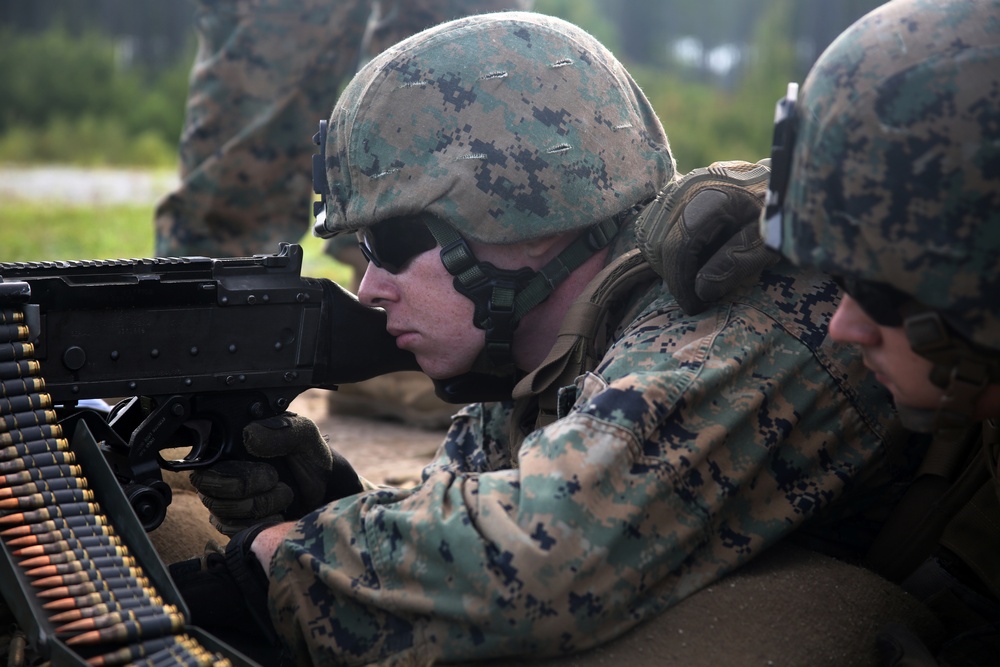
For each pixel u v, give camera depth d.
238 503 2.54
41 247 10.35
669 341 2.22
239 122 5.07
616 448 2.01
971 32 1.81
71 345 2.36
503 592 1.93
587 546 1.95
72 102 29.08
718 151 21.16
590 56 2.52
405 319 2.54
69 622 1.93
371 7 5.08
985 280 1.77
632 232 2.53
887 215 1.81
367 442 4.92
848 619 2.13
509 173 2.38
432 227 2.44
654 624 2.05
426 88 2.42
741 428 2.15
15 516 2.07
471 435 2.88
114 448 2.50
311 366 2.64
